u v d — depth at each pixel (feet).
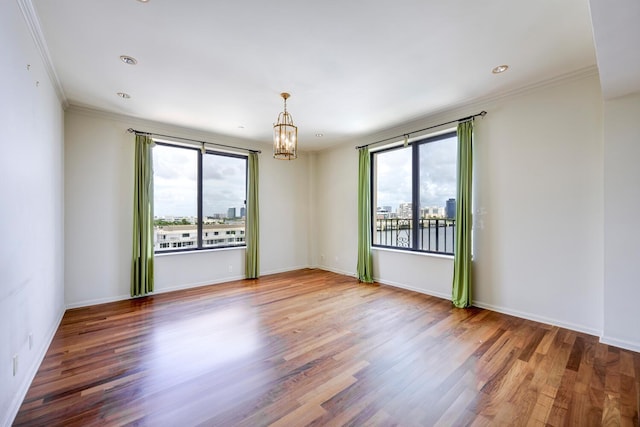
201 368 7.52
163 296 13.96
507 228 11.32
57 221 10.50
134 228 13.53
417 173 15.12
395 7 6.47
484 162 11.96
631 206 8.39
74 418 5.66
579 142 9.62
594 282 9.35
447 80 10.08
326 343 8.94
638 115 8.29
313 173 21.09
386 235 16.90
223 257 16.93
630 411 5.79
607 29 5.38
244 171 18.45
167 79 9.86
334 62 8.85
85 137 12.51
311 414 5.79
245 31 7.31
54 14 6.59
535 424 5.46
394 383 6.83
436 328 10.02
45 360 7.88
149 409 5.93
